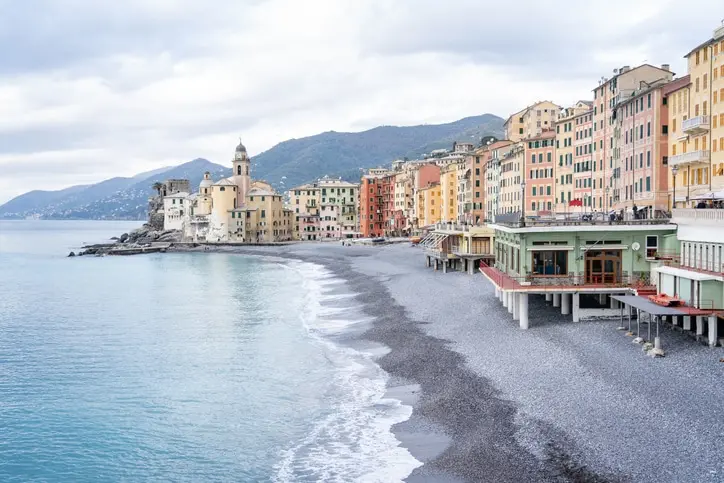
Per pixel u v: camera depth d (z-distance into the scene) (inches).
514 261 2952.8
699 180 3287.4
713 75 3147.1
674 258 2637.8
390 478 1577.3
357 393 2225.6
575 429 1653.5
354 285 4827.8
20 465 1784.0
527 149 5743.1
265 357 2780.5
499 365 2260.1
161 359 2817.4
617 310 2704.2
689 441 1505.9
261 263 7726.4
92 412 2164.1
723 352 2064.5
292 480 1622.8
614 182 4493.1
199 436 1936.5
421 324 3097.9
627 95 4382.4
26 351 3011.8
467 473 1553.9
